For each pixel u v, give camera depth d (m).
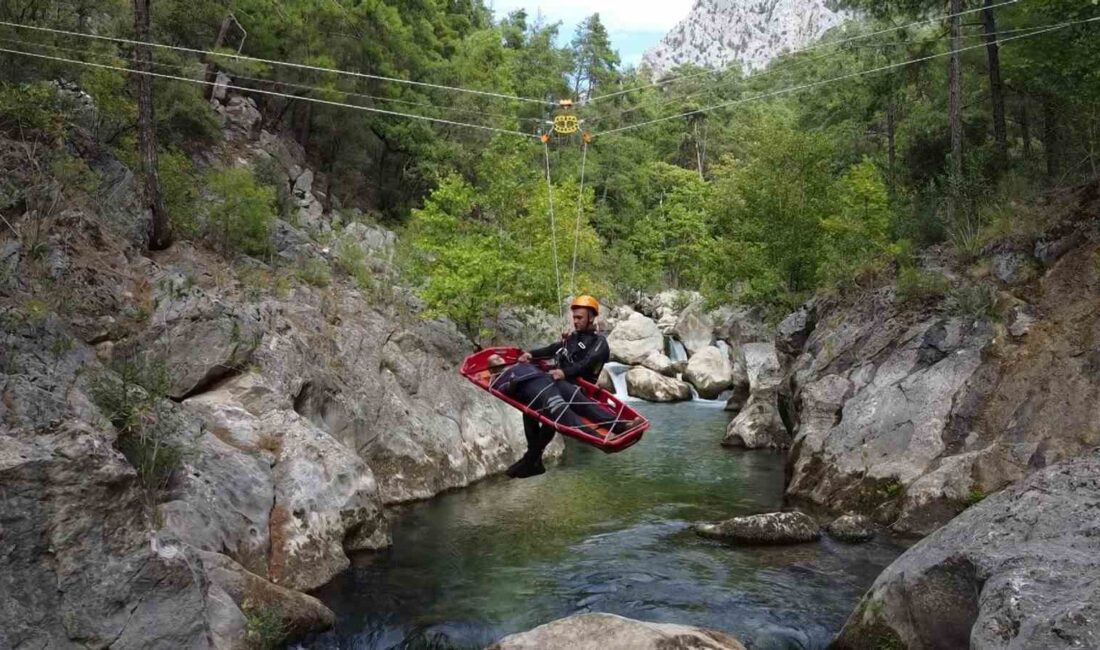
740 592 9.53
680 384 29.38
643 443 20.16
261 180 25.41
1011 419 11.61
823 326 16.78
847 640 6.95
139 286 12.54
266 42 30.94
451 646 8.27
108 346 11.11
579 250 23.80
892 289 15.34
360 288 19.31
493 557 11.01
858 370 14.41
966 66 23.86
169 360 11.53
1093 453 6.94
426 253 21.80
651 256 52.66
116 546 6.75
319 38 32.09
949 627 6.17
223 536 9.15
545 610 9.15
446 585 9.93
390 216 37.19
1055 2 16.88
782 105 68.25
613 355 33.56
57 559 6.40
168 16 26.59
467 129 38.56
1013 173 16.81
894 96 25.80
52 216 12.23
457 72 39.19
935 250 15.99
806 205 25.66
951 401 12.51
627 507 13.73
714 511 13.44
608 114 60.94
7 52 16.59
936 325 13.72
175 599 6.87
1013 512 6.50
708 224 49.34
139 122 15.28
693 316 36.06
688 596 9.45
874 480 12.52
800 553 10.89
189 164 20.58
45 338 9.80
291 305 15.48
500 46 46.34
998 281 13.56
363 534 11.12
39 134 13.71
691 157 72.38
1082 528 5.89
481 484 15.56
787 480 14.80
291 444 11.14
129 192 15.17
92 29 21.70
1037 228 13.73
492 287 19.91
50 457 6.57
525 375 8.07
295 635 8.07
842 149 34.34
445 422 16.25
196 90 25.80
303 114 35.19
